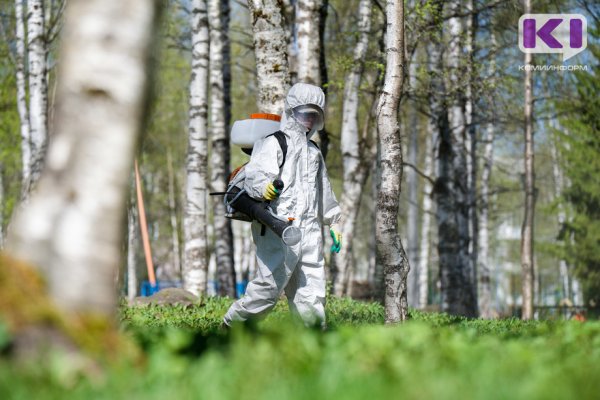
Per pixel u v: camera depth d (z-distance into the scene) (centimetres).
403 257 916
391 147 919
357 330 614
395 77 919
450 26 2375
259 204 823
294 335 505
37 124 2161
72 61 439
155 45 455
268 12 1383
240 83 4066
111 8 442
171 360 415
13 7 3250
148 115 459
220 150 2561
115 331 423
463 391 340
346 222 2314
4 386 337
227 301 1533
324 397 328
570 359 496
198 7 2141
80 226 424
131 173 453
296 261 836
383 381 371
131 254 3978
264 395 333
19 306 387
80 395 338
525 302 2206
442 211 2456
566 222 4475
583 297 4447
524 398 327
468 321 1173
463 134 2475
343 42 2630
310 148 861
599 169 4147
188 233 2070
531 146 2241
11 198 3978
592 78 2956
